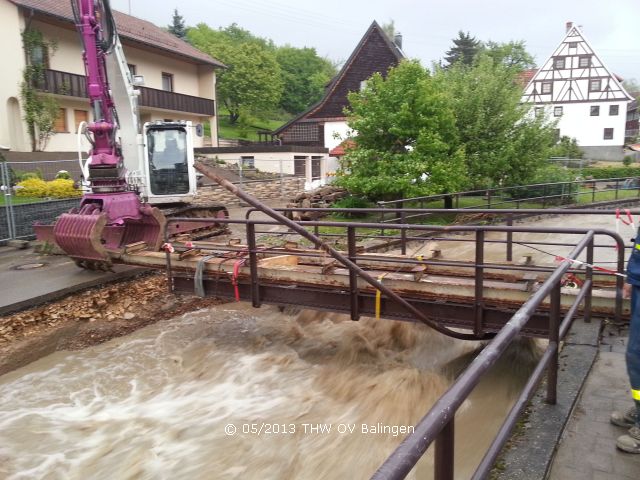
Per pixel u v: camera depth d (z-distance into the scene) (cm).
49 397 644
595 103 4922
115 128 1012
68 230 893
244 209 2094
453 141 1803
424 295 623
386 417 553
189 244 814
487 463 224
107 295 900
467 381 173
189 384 673
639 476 296
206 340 816
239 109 6134
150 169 1242
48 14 2211
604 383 412
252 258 707
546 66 5019
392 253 1250
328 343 768
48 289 843
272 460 490
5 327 753
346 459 482
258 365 717
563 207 2142
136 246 878
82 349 788
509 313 577
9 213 1271
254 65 6025
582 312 554
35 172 1784
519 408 279
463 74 2145
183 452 514
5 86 2159
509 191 2180
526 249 1362
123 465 498
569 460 313
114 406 620
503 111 1977
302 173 3086
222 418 579
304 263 812
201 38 7319
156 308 920
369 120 1675
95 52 963
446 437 162
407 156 1645
